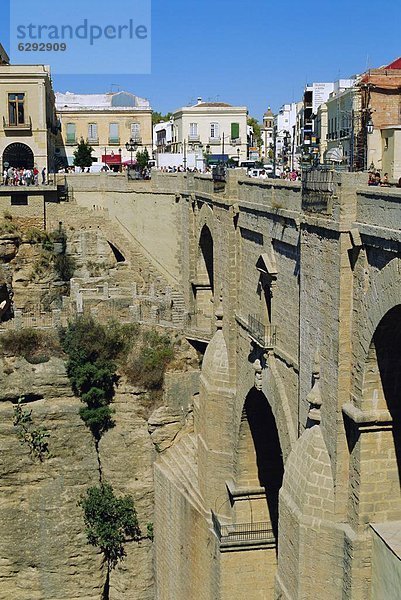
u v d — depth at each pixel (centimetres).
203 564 4612
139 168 8388
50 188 7106
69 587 5606
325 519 2955
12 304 6862
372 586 2852
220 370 4534
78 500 5616
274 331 3684
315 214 3009
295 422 3422
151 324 5797
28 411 5588
